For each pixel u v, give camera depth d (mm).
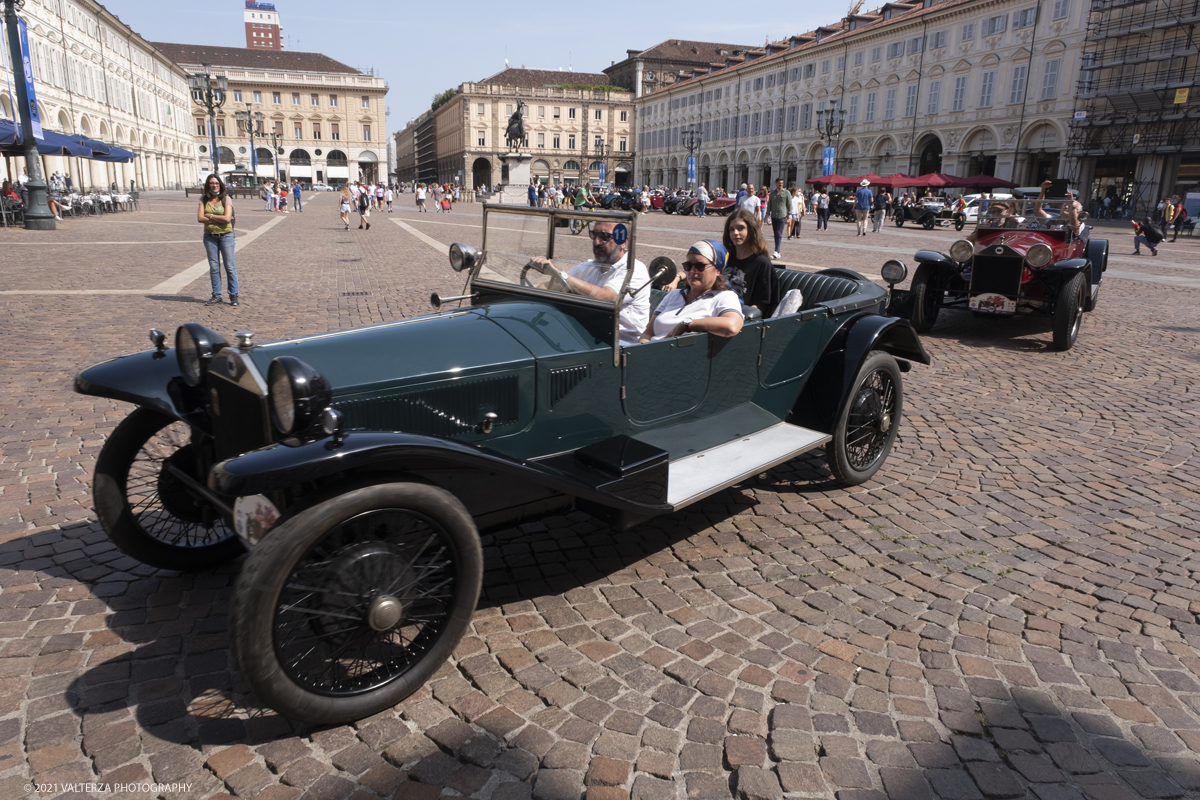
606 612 2967
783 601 3066
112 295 9602
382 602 2250
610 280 3088
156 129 69812
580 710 2391
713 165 72875
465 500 2746
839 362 4059
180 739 2232
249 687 2096
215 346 2830
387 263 14305
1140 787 2115
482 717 2350
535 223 3344
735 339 3574
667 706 2420
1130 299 11438
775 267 5203
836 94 55219
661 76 92000
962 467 4609
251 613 1990
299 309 8984
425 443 2258
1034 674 2613
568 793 2057
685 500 3004
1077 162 41375
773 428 3889
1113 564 3408
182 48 96188
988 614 2988
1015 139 43000
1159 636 2846
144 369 2979
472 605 2441
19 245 15508
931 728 2334
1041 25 40719
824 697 2469
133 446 3021
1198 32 35188
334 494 2121
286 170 96812
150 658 2605
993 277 8258
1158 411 5820
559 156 93938
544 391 2918
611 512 2861
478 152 92188
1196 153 37000
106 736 2230
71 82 45719
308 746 2215
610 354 3072
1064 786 2113
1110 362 7422
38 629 2750
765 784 2084
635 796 2051
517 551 3473
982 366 7230
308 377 2229
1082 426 5438
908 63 48656
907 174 49750
